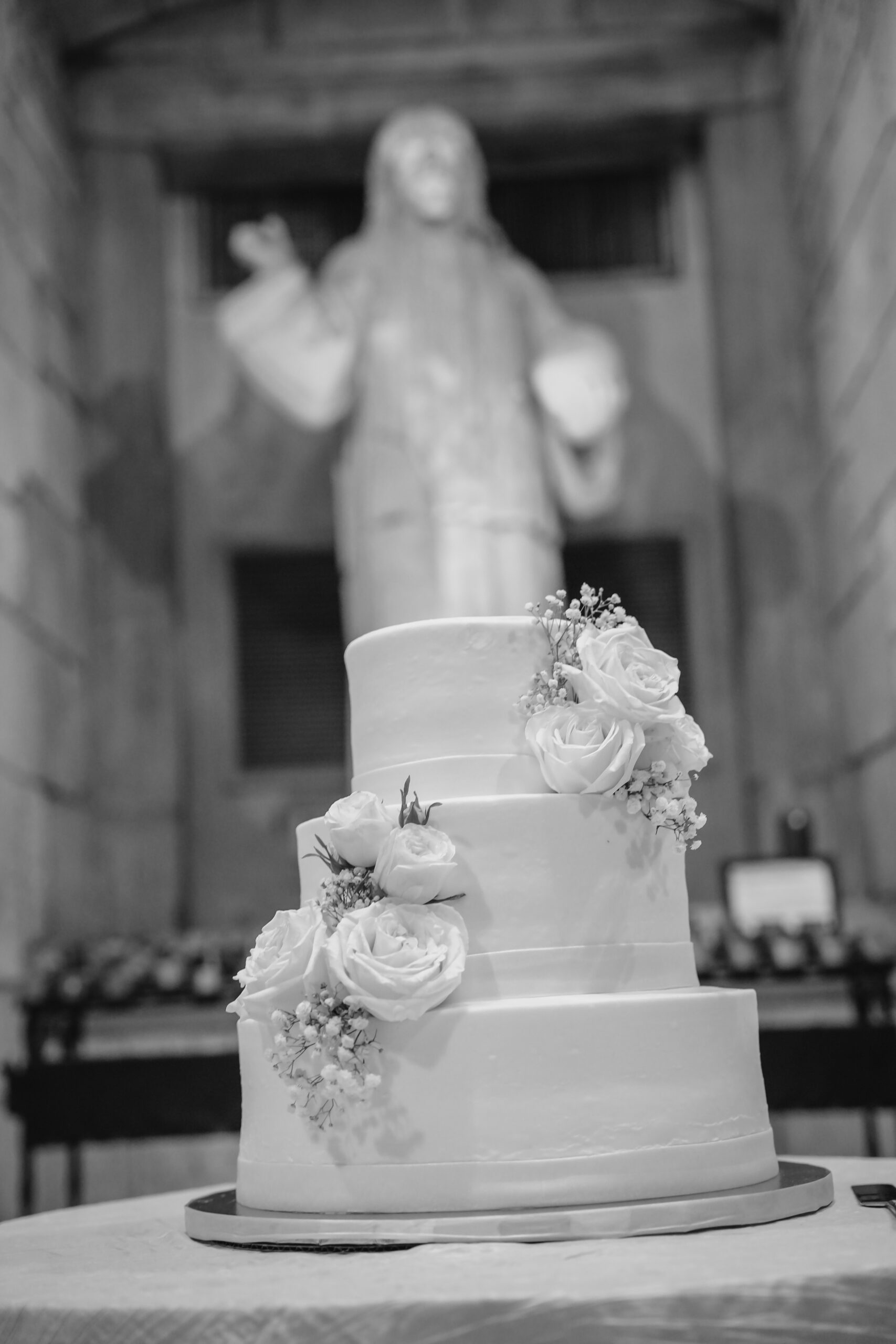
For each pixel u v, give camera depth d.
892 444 5.96
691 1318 1.76
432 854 2.31
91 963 5.89
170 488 7.73
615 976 2.37
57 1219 2.80
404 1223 2.15
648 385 8.09
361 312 6.74
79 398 7.58
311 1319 1.79
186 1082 5.26
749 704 7.46
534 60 7.82
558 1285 1.81
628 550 7.95
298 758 7.71
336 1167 2.28
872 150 5.98
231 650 7.77
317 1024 2.24
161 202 8.01
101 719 7.38
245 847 7.56
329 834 2.41
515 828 2.37
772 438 7.65
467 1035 2.23
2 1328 1.93
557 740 2.41
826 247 6.97
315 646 7.82
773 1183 2.37
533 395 6.81
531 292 7.01
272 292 6.57
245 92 7.88
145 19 7.77
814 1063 5.12
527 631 2.54
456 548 6.39
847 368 6.69
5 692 6.09
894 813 6.29
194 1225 2.41
